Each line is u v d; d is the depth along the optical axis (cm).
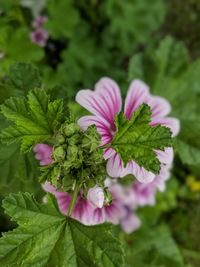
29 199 10
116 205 16
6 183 11
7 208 10
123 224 21
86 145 9
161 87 17
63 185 10
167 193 24
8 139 10
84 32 24
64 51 23
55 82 21
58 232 10
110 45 25
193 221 26
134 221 21
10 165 11
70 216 10
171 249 22
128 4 25
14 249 10
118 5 25
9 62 17
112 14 25
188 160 14
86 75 24
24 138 10
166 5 29
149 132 10
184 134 15
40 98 10
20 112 10
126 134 10
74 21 22
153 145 10
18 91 12
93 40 24
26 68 12
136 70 17
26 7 22
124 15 25
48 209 10
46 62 24
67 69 23
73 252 10
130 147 10
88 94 10
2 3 21
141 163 10
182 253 26
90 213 11
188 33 29
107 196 10
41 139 10
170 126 11
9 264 10
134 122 10
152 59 17
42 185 11
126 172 10
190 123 17
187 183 25
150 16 25
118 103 11
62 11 22
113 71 24
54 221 10
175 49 18
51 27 22
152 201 19
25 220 10
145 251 21
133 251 21
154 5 25
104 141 10
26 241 10
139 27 25
